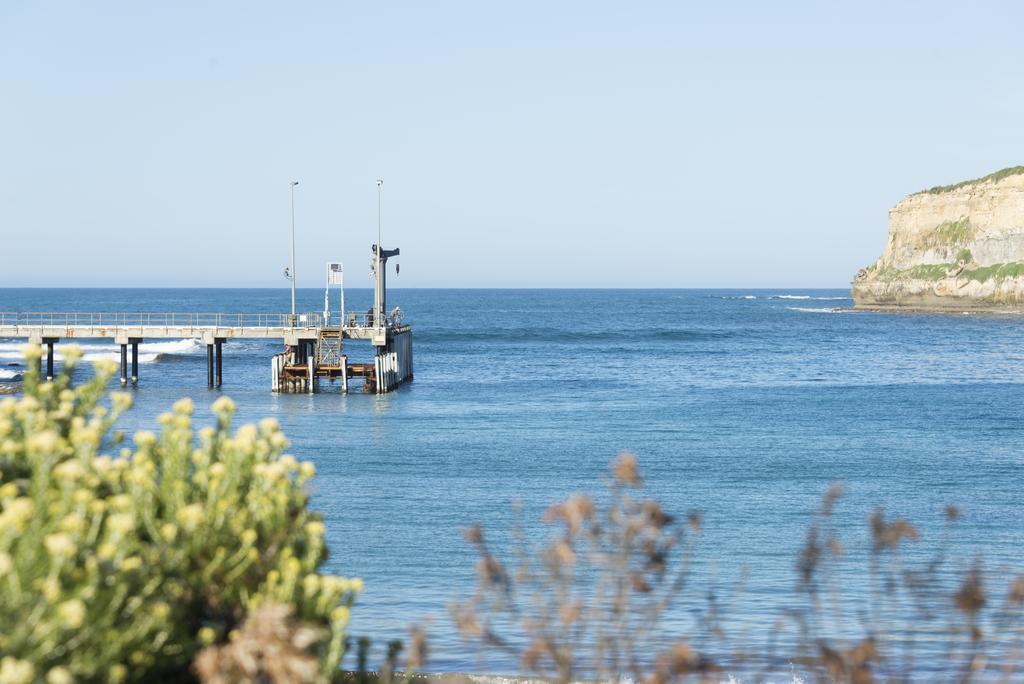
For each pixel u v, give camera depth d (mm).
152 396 73688
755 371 103500
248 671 6668
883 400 75250
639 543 7574
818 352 131250
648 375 98812
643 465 45625
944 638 17906
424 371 102688
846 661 8297
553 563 7645
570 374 99625
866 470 44562
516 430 57625
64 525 6828
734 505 36562
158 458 9234
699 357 123562
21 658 6273
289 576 7746
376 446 51062
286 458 8891
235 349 139625
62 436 9422
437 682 16203
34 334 76062
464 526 32938
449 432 56438
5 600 6344
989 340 152750
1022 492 39469
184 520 7797
